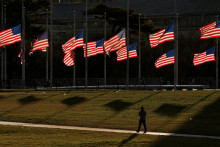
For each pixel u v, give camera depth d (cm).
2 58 13338
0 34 9869
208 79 13750
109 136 5303
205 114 7081
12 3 15712
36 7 16075
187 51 18100
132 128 6047
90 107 7881
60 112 7462
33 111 7594
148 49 17575
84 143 4778
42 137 5212
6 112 7538
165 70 17150
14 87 12038
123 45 10594
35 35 16275
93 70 17888
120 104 8062
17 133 5538
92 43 10812
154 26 17088
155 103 8044
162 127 6072
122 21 16988
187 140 5044
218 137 5312
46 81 13000
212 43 17950
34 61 17850
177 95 8694
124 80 13188
